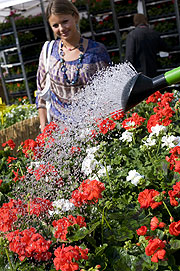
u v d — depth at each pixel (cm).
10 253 154
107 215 157
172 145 184
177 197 146
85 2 820
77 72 230
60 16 220
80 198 147
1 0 608
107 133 231
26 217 164
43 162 199
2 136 348
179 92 335
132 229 148
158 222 134
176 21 764
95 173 179
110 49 831
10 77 898
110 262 138
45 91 250
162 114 219
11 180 245
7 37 862
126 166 205
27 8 886
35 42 898
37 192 181
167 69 783
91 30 838
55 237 142
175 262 136
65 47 235
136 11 788
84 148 207
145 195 141
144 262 130
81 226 144
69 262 121
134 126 223
